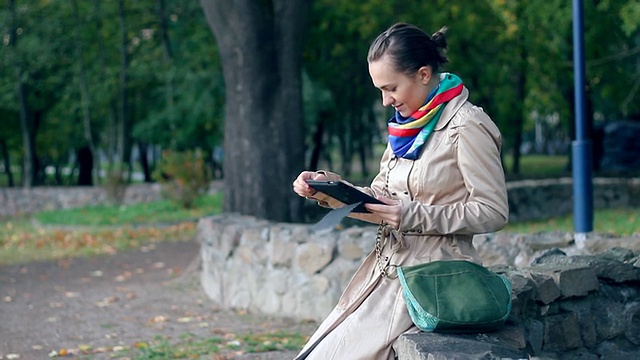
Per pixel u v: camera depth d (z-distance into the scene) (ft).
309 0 39.22
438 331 9.14
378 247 9.66
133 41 93.56
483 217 9.00
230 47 38.91
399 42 9.16
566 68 70.08
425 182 9.33
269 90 38.81
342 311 9.70
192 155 70.18
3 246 55.16
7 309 32.07
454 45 66.69
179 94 79.05
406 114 9.53
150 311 30.12
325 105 67.36
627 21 49.96
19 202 83.61
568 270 12.58
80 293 35.55
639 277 13.51
